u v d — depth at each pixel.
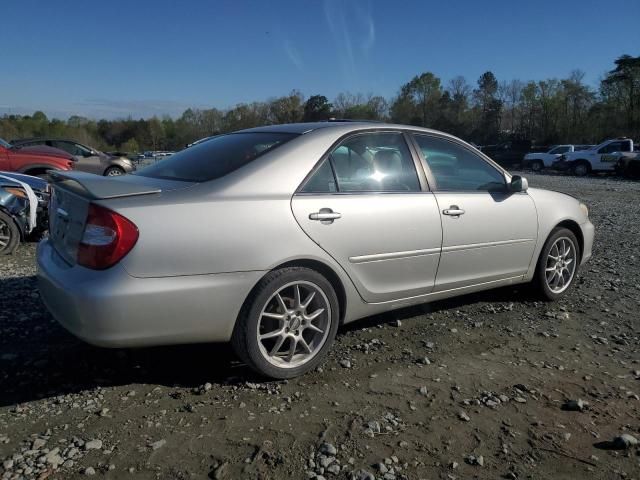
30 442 2.65
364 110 75.06
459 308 4.81
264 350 3.26
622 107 59.22
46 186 7.66
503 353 3.87
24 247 7.39
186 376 3.38
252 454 2.59
